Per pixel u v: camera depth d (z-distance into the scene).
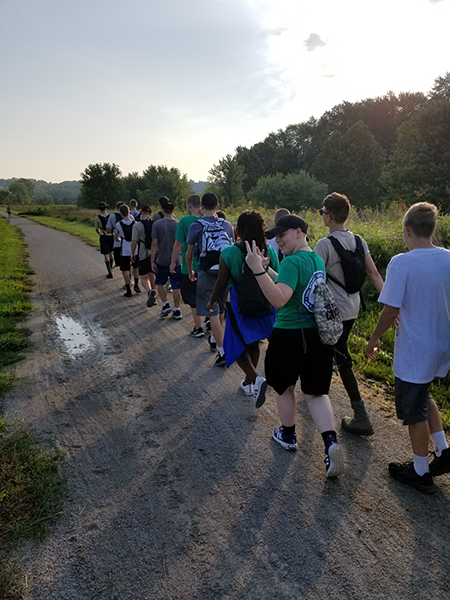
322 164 53.12
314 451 3.25
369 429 3.39
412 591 2.08
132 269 9.15
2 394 4.34
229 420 3.76
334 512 2.60
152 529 2.52
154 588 2.13
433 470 2.68
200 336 6.06
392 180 30.94
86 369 5.01
